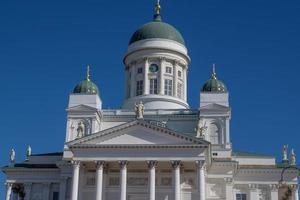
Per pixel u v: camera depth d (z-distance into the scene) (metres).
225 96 98.69
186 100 114.94
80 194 86.38
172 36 115.56
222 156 94.94
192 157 83.88
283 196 99.12
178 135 84.62
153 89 111.44
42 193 97.62
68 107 98.75
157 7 122.69
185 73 116.06
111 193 87.50
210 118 97.75
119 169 88.88
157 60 113.06
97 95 100.44
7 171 98.81
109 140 85.69
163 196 86.94
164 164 86.38
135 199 87.44
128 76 115.62
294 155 101.88
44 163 100.81
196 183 86.56
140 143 84.94
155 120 98.44
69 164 94.62
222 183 91.88
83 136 87.81
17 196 98.94
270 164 98.69
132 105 109.00
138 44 114.31
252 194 95.94
